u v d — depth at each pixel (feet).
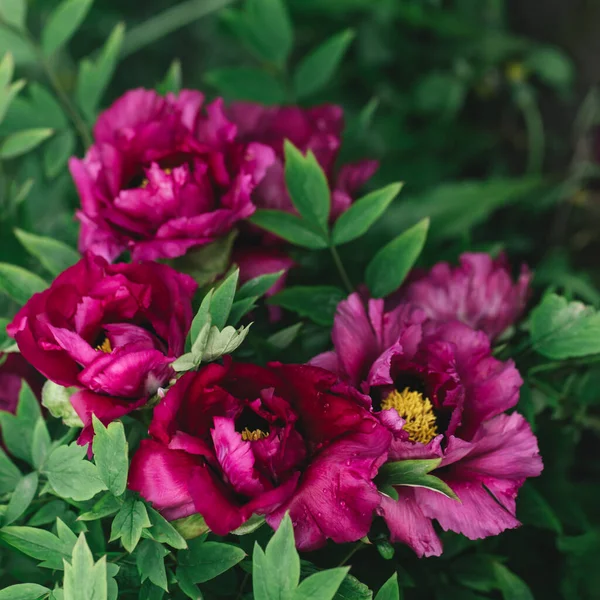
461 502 3.46
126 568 3.60
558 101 5.40
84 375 3.42
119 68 5.63
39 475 3.75
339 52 4.56
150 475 3.38
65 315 3.51
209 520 3.28
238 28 4.52
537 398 4.01
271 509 3.38
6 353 3.80
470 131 5.41
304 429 3.46
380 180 5.21
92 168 3.77
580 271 5.12
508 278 3.83
